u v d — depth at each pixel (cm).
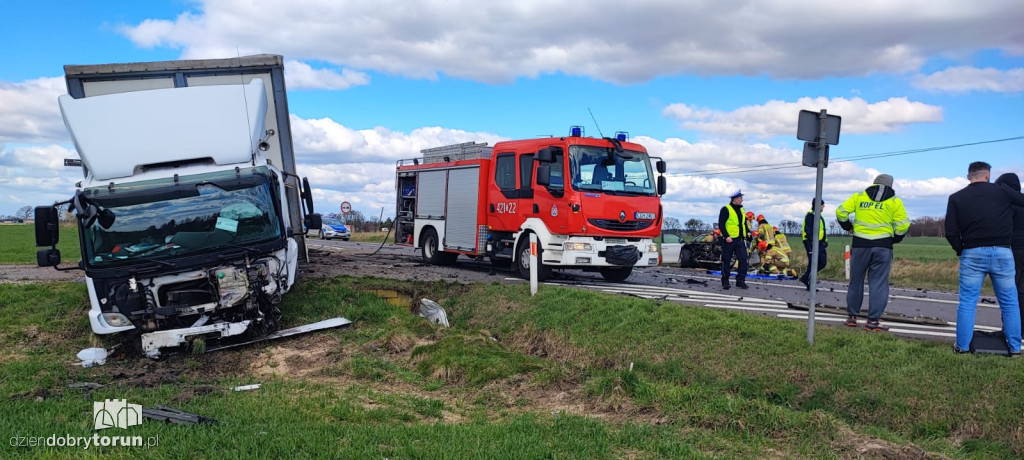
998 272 738
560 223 1396
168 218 921
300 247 1353
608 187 1421
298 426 582
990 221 732
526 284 1279
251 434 550
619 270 1562
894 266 2098
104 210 905
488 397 756
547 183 1388
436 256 1816
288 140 1249
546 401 740
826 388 692
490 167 1616
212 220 935
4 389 747
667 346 853
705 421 642
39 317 1124
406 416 655
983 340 773
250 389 754
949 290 1688
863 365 721
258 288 945
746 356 785
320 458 504
